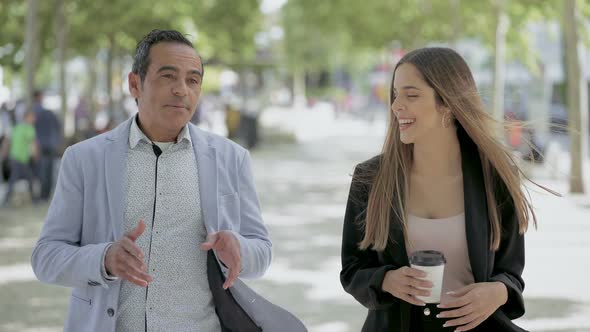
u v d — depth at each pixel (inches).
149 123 103.9
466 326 95.4
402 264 100.9
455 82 99.6
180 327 102.0
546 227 395.2
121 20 769.6
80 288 102.0
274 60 1780.3
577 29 512.1
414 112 99.6
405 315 97.7
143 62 101.4
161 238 102.6
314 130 1344.7
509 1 709.9
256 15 1000.9
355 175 106.6
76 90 1740.9
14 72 631.8
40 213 458.6
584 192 517.3
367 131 1339.8
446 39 951.6
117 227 101.0
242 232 108.4
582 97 514.0
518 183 100.6
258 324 106.6
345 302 251.1
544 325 223.5
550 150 649.0
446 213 103.0
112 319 98.6
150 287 101.3
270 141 1092.5
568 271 295.0
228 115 1073.5
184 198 104.4
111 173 102.3
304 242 357.4
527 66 764.0
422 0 882.8
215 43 1021.2
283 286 272.7
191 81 102.4
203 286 104.3
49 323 228.8
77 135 871.1
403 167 103.0
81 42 829.8
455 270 102.0
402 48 1010.7
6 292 267.3
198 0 871.7
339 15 1026.7
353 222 105.9
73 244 102.7
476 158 102.8
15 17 614.9
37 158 491.5
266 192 541.3
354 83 2534.5
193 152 107.3
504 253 102.7
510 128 107.1
